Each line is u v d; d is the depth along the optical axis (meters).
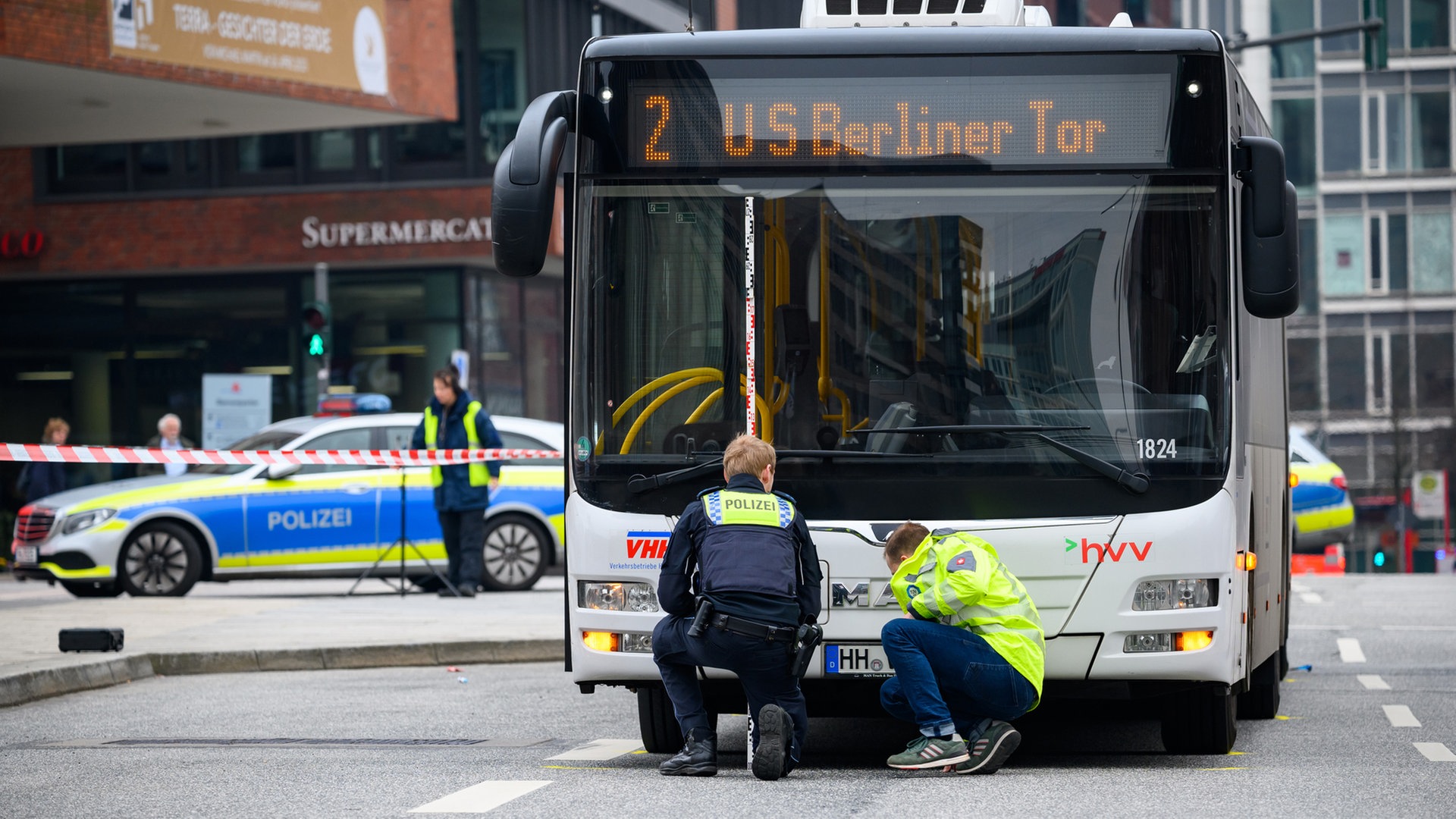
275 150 102.06
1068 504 24.47
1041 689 24.50
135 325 105.19
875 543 24.52
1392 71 188.62
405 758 26.89
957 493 24.56
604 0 96.19
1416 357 186.88
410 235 98.38
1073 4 137.25
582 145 25.66
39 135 84.25
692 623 24.03
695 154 25.48
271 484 57.53
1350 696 36.19
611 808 21.44
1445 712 33.44
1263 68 189.88
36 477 75.50
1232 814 20.95
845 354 25.00
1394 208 188.62
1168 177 25.03
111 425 105.62
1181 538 24.30
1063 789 23.06
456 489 55.56
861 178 25.30
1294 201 24.67
